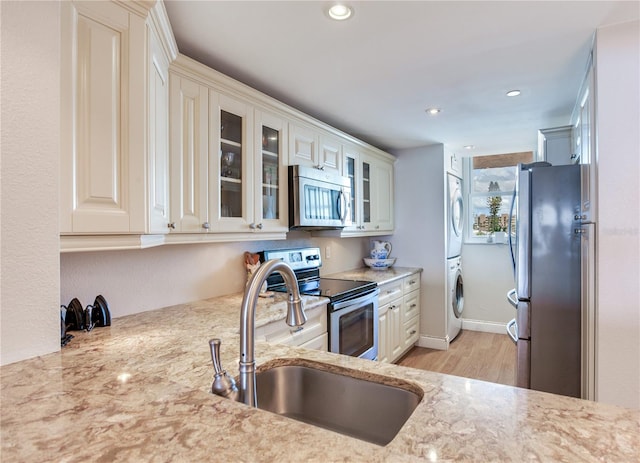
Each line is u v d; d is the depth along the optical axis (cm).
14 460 52
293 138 256
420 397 95
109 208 120
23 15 95
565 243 236
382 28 173
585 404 81
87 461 52
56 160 102
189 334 152
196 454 54
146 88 131
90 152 114
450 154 430
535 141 395
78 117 112
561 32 178
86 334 151
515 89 250
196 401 71
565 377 235
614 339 175
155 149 143
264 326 183
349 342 260
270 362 122
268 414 67
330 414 117
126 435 59
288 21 166
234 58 203
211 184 192
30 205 96
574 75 226
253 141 220
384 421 106
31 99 97
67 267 163
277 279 280
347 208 306
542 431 69
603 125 176
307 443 58
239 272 258
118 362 95
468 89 249
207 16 161
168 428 61
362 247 429
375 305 297
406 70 219
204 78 187
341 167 316
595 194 184
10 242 92
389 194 420
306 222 253
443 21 167
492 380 320
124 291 186
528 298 245
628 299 173
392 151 435
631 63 171
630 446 64
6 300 92
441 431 70
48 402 70
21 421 63
